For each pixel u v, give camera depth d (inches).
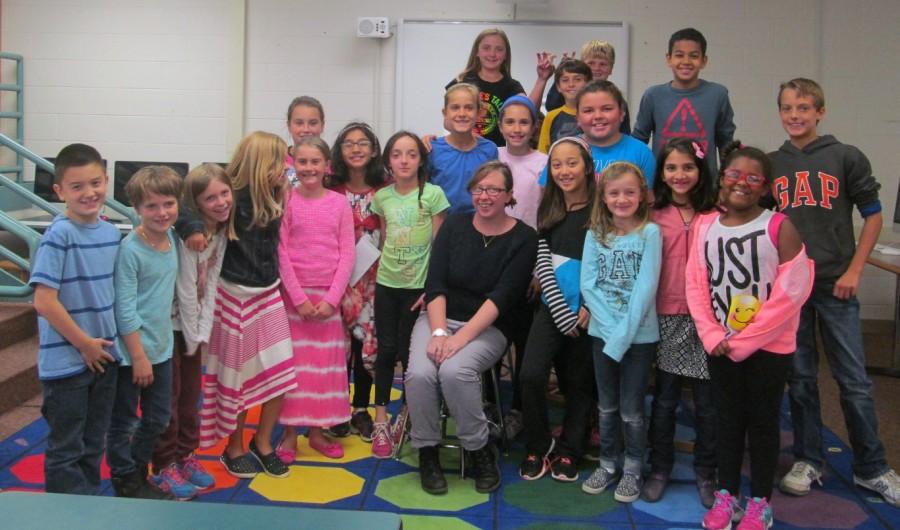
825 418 142.5
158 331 95.7
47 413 89.3
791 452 124.8
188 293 101.7
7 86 205.8
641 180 103.8
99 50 209.2
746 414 97.3
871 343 198.1
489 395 135.1
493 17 203.9
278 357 112.6
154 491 101.3
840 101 203.9
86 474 93.6
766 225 93.7
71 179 86.7
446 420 132.0
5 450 118.0
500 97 149.3
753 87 203.8
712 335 95.7
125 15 208.1
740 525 95.6
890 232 202.5
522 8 203.6
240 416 112.6
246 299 110.4
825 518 102.3
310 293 117.6
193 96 209.5
